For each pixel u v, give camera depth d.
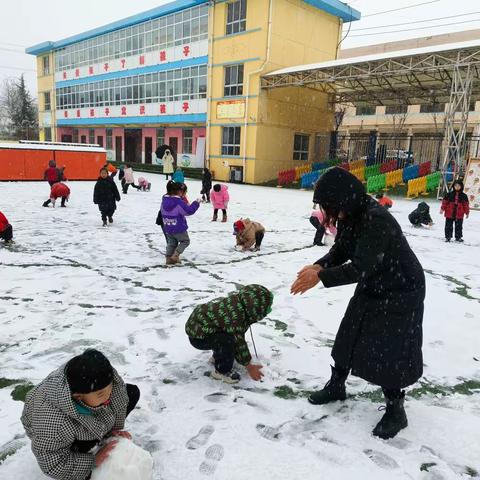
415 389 3.24
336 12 29.02
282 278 6.24
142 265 6.80
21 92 70.06
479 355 3.85
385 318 2.44
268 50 25.62
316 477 2.26
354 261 2.35
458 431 2.71
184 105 31.28
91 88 40.28
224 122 28.53
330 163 28.34
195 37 29.55
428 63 19.98
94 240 8.65
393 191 22.80
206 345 3.20
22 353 3.61
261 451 2.45
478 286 6.12
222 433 2.60
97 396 1.92
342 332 2.65
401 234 2.40
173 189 6.60
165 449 2.44
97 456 2.01
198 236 9.51
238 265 6.99
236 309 3.11
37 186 20.97
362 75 21.77
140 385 3.14
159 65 32.66
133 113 35.78
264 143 27.42
